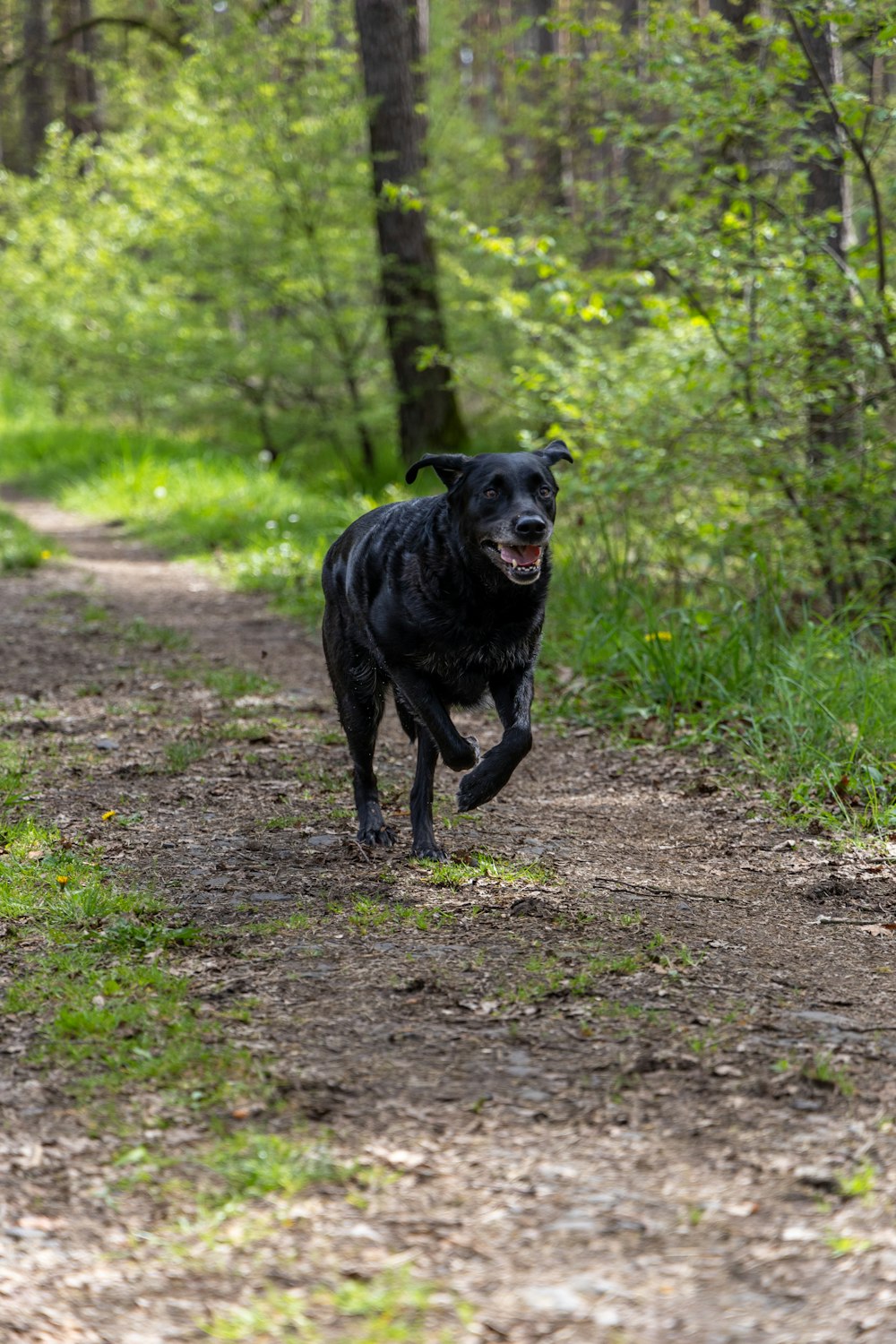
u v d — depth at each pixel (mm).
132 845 5180
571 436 9281
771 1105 3111
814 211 9188
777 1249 2521
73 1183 2789
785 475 8391
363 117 17219
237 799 5875
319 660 9141
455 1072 3277
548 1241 2555
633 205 8750
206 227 17938
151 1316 2350
